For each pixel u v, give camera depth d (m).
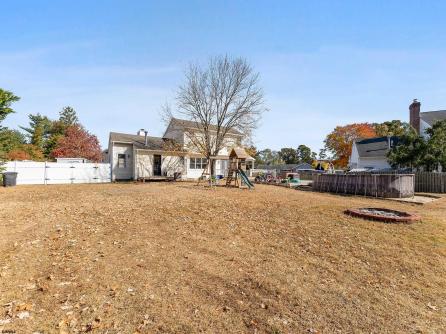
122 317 3.33
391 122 42.78
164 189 15.65
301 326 3.26
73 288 3.98
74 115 55.62
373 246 5.86
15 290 3.89
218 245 5.83
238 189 16.33
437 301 3.95
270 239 6.29
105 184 20.94
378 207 10.06
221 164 29.84
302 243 6.04
